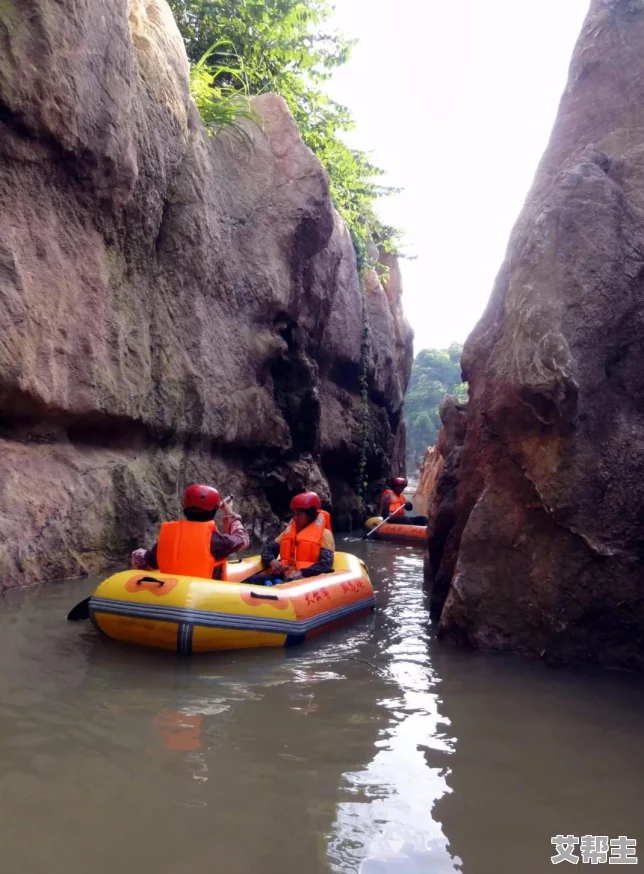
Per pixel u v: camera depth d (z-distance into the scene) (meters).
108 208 8.10
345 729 3.79
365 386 17.14
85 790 2.97
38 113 6.86
